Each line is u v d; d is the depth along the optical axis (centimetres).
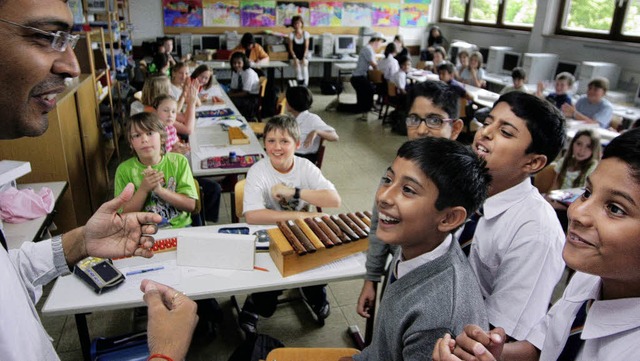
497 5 790
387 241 96
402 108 629
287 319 238
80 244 94
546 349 87
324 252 170
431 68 818
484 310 93
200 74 476
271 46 837
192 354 210
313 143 359
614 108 496
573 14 646
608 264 64
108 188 400
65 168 271
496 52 716
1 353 56
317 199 212
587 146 292
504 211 115
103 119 448
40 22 54
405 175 90
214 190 300
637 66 549
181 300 81
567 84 494
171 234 187
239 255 166
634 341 65
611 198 62
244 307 223
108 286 150
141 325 227
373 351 107
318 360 143
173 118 320
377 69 708
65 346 211
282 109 459
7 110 57
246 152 319
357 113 738
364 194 412
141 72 651
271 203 221
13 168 207
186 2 833
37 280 92
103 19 559
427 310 87
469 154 93
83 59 360
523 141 110
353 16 937
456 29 905
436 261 93
